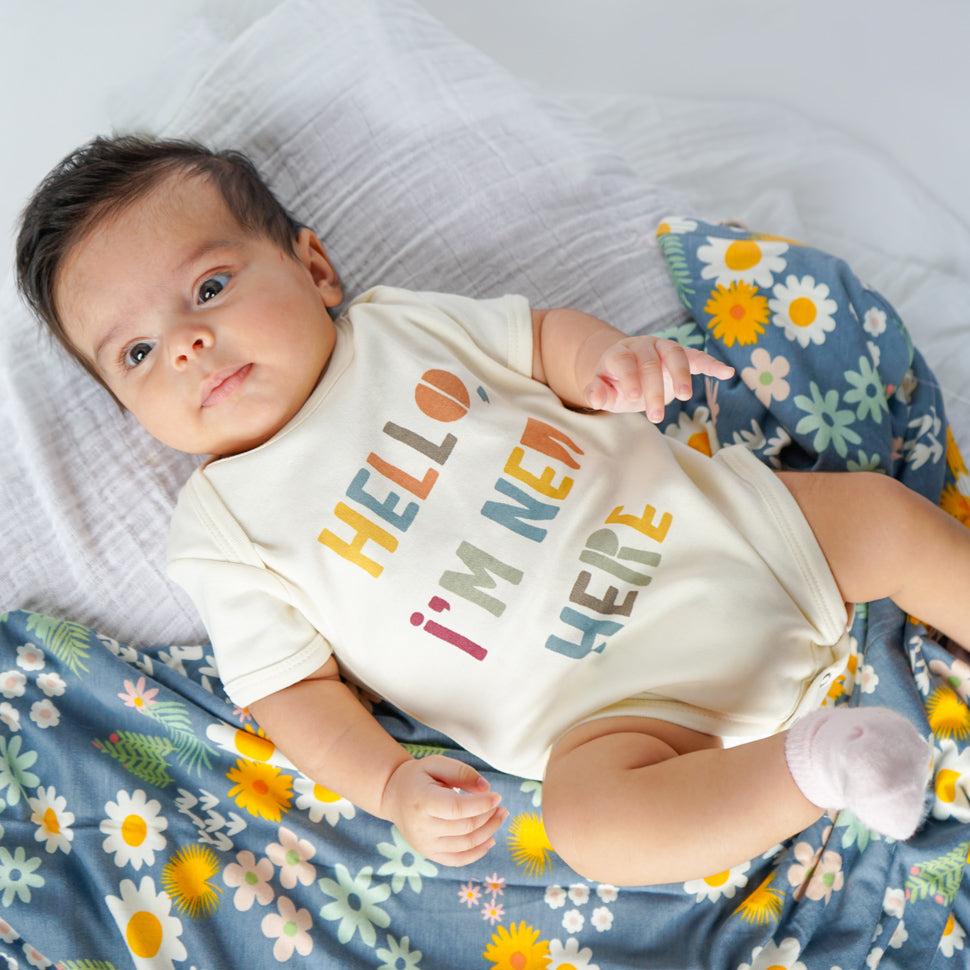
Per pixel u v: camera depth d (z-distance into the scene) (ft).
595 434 3.86
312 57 4.79
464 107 4.81
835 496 3.58
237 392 3.68
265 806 3.99
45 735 4.03
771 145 5.71
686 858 2.95
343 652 3.71
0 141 5.28
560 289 4.70
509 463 3.68
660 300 4.66
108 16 5.34
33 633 4.17
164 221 3.74
